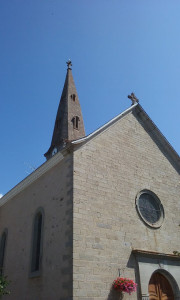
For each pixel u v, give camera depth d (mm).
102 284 9523
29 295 11125
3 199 16875
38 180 13625
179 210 14156
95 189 11227
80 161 11406
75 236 9711
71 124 22688
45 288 10211
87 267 9453
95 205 10859
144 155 14398
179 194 14766
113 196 11672
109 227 10805
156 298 10859
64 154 11711
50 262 10422
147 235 11922
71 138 21750
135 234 11508
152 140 15531
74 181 10758
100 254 9992
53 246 10555
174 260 12156
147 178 13703
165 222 13078
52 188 12070
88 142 12141
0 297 13156
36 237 12438
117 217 11297
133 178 13023
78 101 24938
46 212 11914
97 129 12742
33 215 13016
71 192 10570
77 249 9531
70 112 23406
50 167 12781
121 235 11008
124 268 10367
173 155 15938
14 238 14250
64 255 9719
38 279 10852
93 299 9086
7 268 13820
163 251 12094
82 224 10102
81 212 10312
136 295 10195
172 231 13078
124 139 13922
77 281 9008
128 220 11602
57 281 9656
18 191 15414
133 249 11000
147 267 10969
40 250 11266
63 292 9148
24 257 12594
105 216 10922
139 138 14797
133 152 13922
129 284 9617
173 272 11750
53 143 22922
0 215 16969
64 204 10766
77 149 11594
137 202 12414
